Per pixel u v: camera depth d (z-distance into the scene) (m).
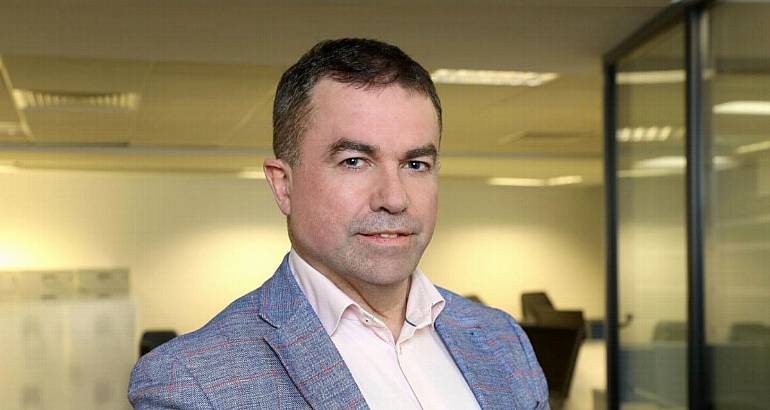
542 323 9.52
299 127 1.10
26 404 4.98
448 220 13.11
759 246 3.05
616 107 4.55
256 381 1.03
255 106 6.43
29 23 3.86
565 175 11.78
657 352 4.03
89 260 11.30
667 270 3.90
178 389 1.01
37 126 7.37
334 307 1.10
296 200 1.11
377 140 1.05
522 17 3.82
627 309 4.45
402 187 1.06
